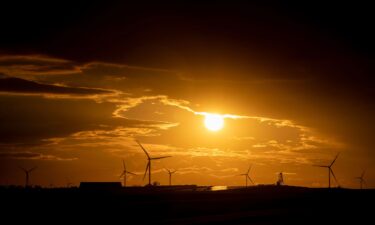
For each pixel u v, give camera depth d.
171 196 124.19
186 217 89.38
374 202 122.44
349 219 86.69
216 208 103.00
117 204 99.75
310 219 86.19
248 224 79.12
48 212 85.69
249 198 125.62
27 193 117.38
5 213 82.94
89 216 83.88
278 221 83.44
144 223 78.75
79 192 125.81
